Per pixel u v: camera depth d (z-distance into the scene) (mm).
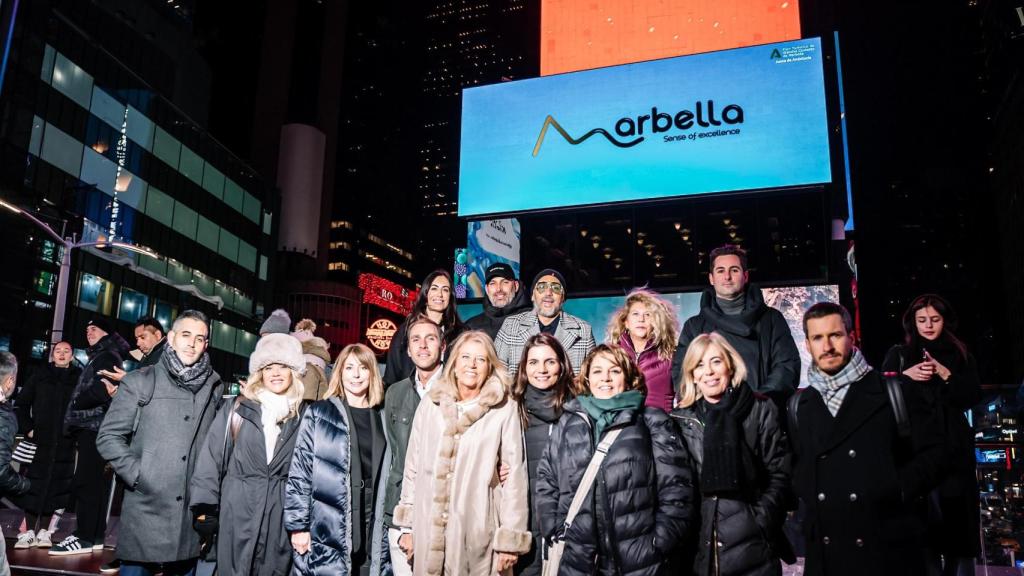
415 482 4445
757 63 19547
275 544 4570
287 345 4875
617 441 3787
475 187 21078
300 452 4570
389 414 5012
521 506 4156
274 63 106250
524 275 23406
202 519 4496
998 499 5391
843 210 23016
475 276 21031
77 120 37219
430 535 4141
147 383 4734
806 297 18078
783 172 18656
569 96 21016
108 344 6934
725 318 5164
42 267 34219
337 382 4934
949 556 4293
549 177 20547
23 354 32719
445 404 4406
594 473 3787
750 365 5070
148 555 4465
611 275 23656
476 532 4145
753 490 3795
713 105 19594
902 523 3393
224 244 52688
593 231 24219
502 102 21547
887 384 3578
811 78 19078
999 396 5555
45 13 34750
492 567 4156
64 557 6055
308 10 112250
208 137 50531
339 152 126500
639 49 24031
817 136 18672
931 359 4355
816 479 3553
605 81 20781
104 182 39281
